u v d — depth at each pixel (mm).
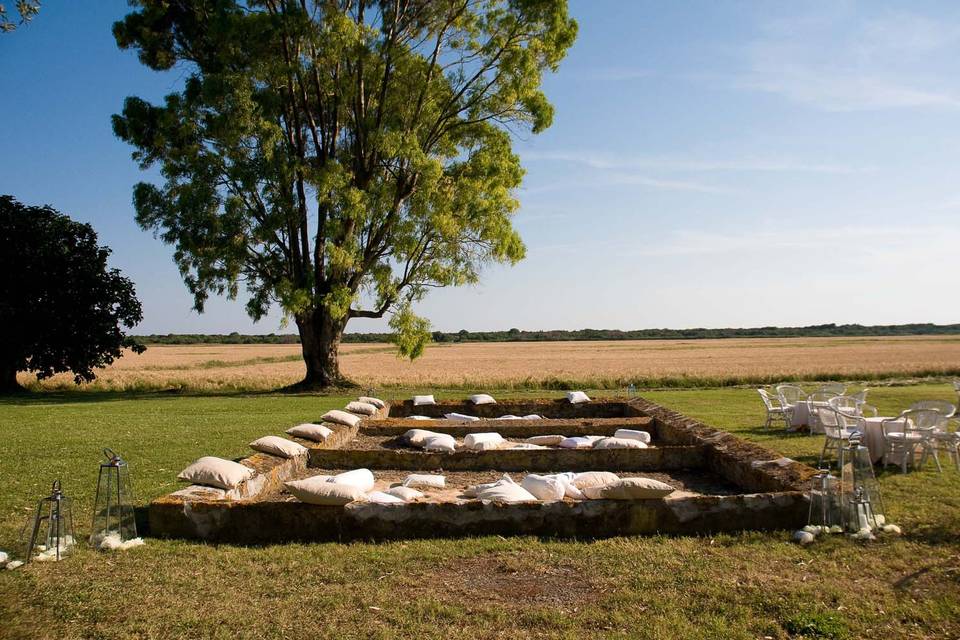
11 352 30672
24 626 4805
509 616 4871
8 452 12039
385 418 16562
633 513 6727
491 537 6598
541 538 6609
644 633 4598
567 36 27188
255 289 27188
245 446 12820
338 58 26547
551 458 10562
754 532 6660
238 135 25219
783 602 5020
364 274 28219
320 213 27656
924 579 5418
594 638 4539
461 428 14078
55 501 6348
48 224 31562
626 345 114312
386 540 6637
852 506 6691
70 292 31344
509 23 26984
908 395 22359
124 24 27250
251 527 6730
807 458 11281
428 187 26281
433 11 27562
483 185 27625
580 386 30375
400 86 27875
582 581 5504
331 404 22859
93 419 17906
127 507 6688
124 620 4887
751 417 17328
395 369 49500
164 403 23859
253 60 25906
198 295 26641
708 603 5047
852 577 5496
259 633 4660
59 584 5531
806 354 68250
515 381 31438
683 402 21766
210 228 25516
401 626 4738
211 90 24547
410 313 28016
